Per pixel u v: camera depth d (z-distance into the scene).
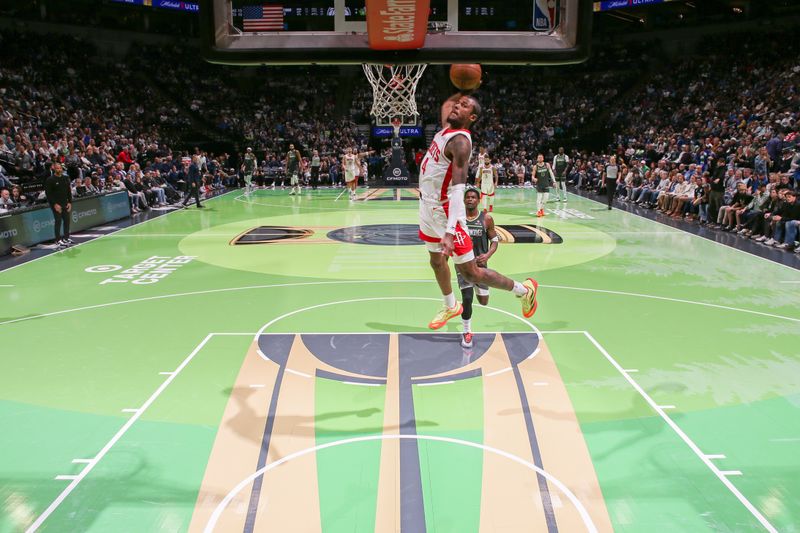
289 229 14.96
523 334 6.93
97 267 10.55
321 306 8.12
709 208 15.37
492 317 7.59
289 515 3.66
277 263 10.93
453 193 4.28
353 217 17.28
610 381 5.63
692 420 4.87
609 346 6.56
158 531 3.53
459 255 4.80
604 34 34.56
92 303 8.29
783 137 18.50
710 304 8.21
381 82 18.17
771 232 12.88
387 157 30.70
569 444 4.49
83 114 26.05
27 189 16.88
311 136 32.56
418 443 4.50
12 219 11.84
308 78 35.84
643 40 33.75
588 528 3.54
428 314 7.74
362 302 8.32
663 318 7.58
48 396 5.36
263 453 4.38
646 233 14.27
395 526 3.55
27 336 6.96
